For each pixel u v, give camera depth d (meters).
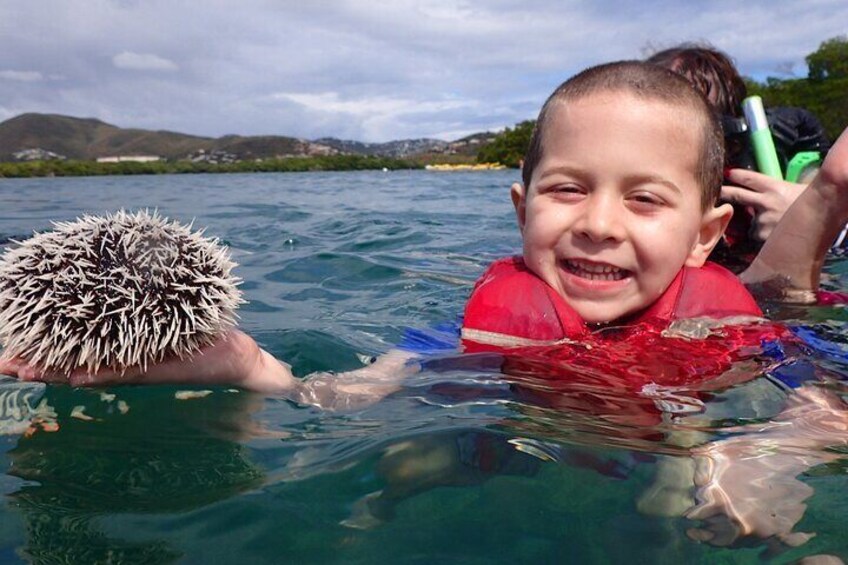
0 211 1.54
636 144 0.41
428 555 0.24
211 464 0.30
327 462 0.29
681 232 0.42
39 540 0.24
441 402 0.35
